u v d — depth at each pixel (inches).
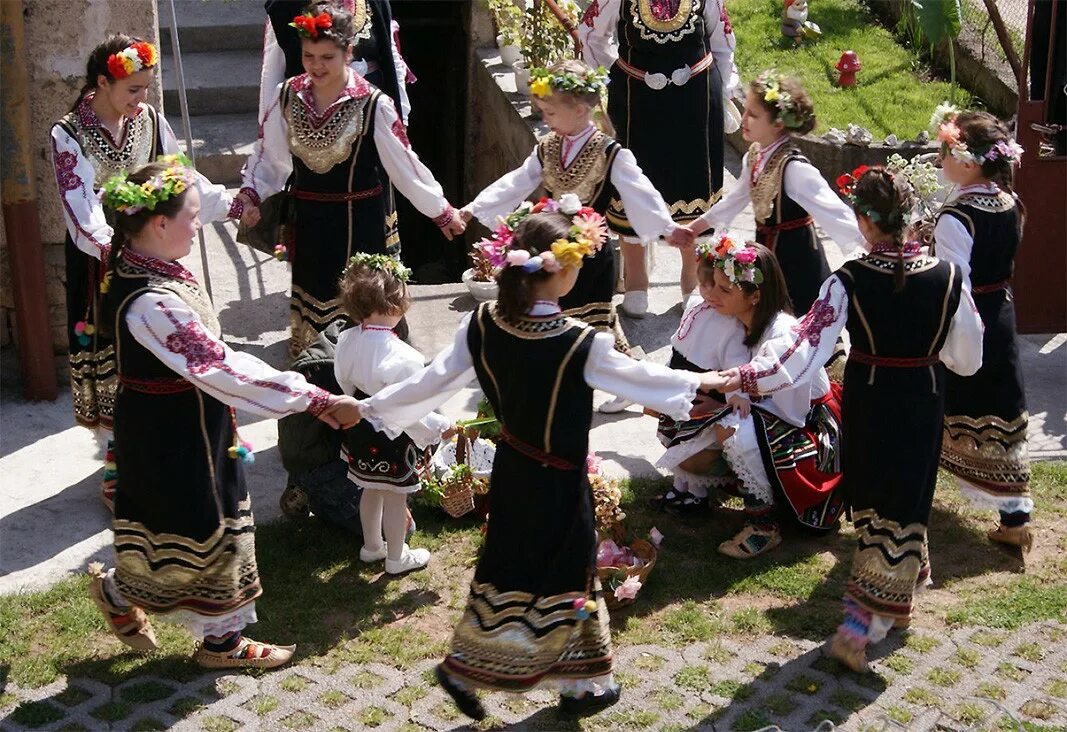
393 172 215.5
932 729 160.2
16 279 234.5
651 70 261.4
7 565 195.5
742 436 193.2
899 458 168.6
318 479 201.0
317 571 194.2
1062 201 252.4
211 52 375.9
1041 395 243.6
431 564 196.2
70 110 218.1
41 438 231.9
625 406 240.5
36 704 164.4
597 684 163.8
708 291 190.2
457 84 401.7
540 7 330.3
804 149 327.9
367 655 175.2
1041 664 172.9
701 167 269.3
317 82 206.8
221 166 330.0
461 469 203.2
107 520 208.1
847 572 193.6
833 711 163.5
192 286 160.9
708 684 169.0
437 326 267.3
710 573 193.3
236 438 168.7
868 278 167.5
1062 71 248.4
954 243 190.2
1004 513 198.4
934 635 179.3
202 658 172.2
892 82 372.2
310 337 223.6
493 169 370.6
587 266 213.8
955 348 172.7
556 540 154.3
